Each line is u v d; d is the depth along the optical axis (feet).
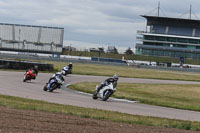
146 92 136.87
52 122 47.75
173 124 56.54
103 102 90.68
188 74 354.74
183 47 591.37
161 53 592.19
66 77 187.62
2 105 61.11
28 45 539.70
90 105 79.46
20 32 543.39
